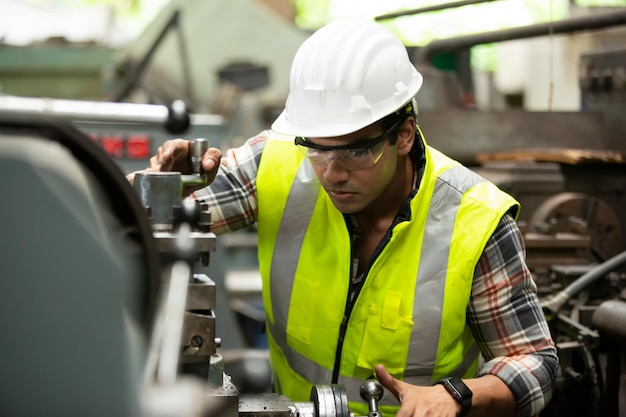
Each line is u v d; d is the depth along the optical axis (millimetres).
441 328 1625
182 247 939
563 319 2182
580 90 3717
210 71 4301
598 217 2760
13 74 4188
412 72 1639
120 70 4277
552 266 2484
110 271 765
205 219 1212
